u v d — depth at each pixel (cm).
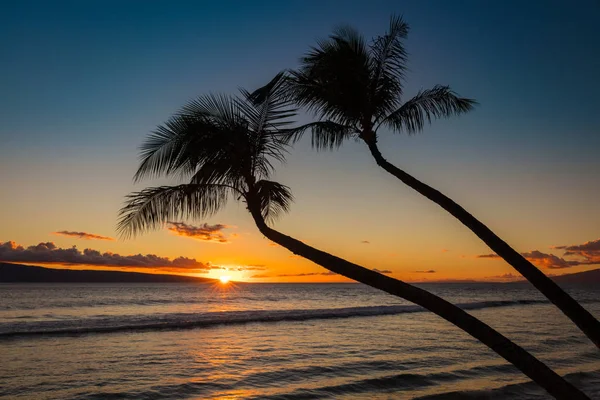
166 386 1268
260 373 1438
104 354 1744
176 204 530
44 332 2316
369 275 399
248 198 509
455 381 1361
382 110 699
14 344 1981
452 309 377
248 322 2945
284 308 4647
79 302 5381
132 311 4066
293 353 1789
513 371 1491
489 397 1198
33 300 5675
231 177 523
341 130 680
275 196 574
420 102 753
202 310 4238
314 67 639
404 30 717
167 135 515
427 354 1780
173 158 516
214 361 1619
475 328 369
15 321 2916
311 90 654
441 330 2528
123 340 2105
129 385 1276
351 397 1186
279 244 449
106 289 10794
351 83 638
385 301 6397
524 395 1216
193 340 2120
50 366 1516
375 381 1343
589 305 4884
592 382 1345
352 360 1655
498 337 365
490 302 5450
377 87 675
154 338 2177
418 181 569
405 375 1411
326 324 2841
